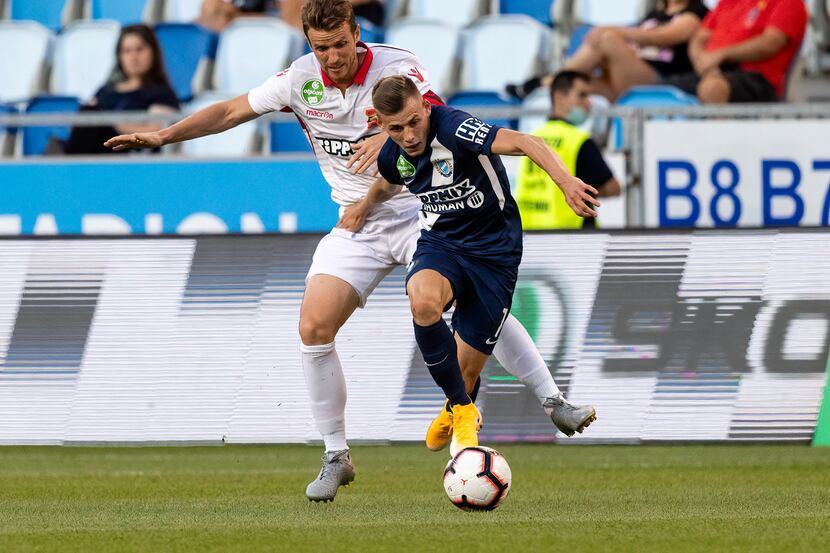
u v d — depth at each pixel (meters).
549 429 27.06
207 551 14.20
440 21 43.56
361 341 27.53
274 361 27.69
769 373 27.27
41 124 32.25
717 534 15.26
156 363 27.94
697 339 27.38
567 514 17.50
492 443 27.02
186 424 27.69
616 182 30.14
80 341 28.11
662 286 27.58
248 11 45.75
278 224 31.91
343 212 19.91
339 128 19.42
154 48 38.41
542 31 43.66
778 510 17.88
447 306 18.38
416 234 19.75
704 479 22.75
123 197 32.16
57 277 28.38
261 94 19.56
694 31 39.00
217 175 31.94
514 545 14.38
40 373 28.08
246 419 27.59
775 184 31.25
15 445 28.22
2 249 28.55
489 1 46.75
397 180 18.48
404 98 17.12
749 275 27.55
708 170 31.17
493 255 18.55
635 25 42.50
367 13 44.75
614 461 26.56
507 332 20.02
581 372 27.36
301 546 14.47
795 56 37.38
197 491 21.41
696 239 27.70
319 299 19.17
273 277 27.97
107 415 27.86
